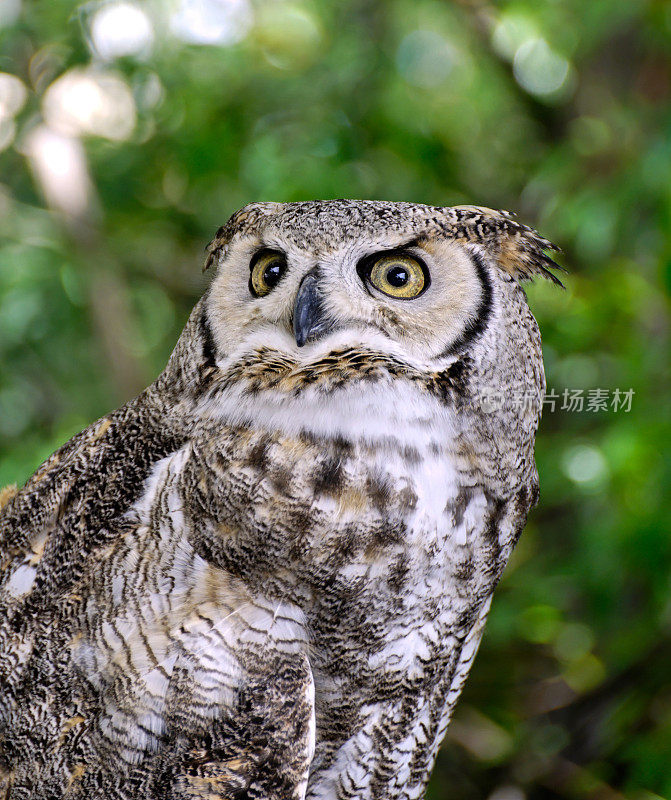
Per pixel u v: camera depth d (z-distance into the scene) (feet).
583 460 29.63
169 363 14.69
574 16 34.42
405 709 14.15
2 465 29.84
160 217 39.42
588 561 28.96
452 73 41.11
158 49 34.40
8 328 34.32
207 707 12.66
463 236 14.03
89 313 36.01
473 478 13.65
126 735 12.72
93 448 14.67
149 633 12.83
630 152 30.66
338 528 12.85
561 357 31.76
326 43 38.22
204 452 13.26
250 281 14.15
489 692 33.78
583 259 33.50
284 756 12.80
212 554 13.02
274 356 13.57
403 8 37.76
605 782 29.63
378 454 13.08
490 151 42.24
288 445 13.03
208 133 35.04
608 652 30.14
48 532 14.26
